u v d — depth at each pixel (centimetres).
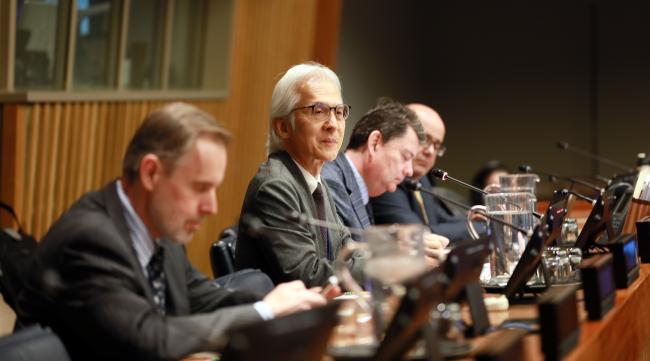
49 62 1203
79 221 456
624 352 577
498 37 2277
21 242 741
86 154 1253
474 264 465
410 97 2248
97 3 1254
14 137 1141
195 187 454
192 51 1470
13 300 518
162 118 454
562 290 474
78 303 443
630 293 614
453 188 2308
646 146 2175
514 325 500
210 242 1477
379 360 386
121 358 443
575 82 2223
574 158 2225
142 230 468
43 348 418
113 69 1295
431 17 2316
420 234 435
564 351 448
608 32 2197
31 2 1171
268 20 1577
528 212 630
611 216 757
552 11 2238
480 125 2291
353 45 1972
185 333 446
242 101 1548
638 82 2178
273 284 622
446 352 427
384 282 428
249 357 330
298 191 652
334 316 372
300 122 668
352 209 762
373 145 788
